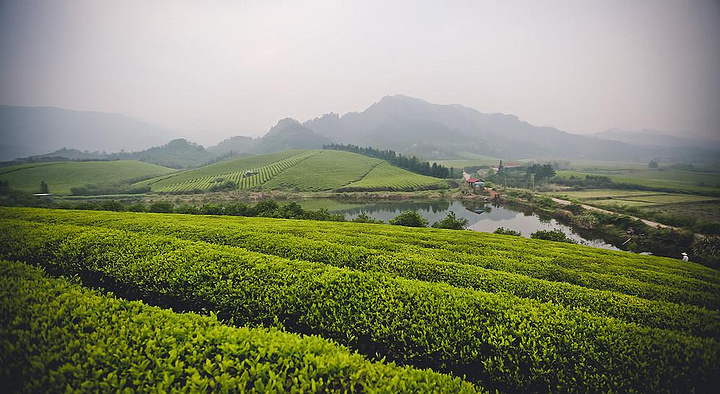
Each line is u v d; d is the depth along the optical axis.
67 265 11.06
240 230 17.97
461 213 83.25
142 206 45.81
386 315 7.56
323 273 9.29
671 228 46.78
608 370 6.18
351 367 4.90
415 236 22.81
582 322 7.18
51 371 4.39
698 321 8.59
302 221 30.27
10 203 51.38
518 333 6.79
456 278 11.25
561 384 6.20
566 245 24.55
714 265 33.78
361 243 17.47
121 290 10.14
